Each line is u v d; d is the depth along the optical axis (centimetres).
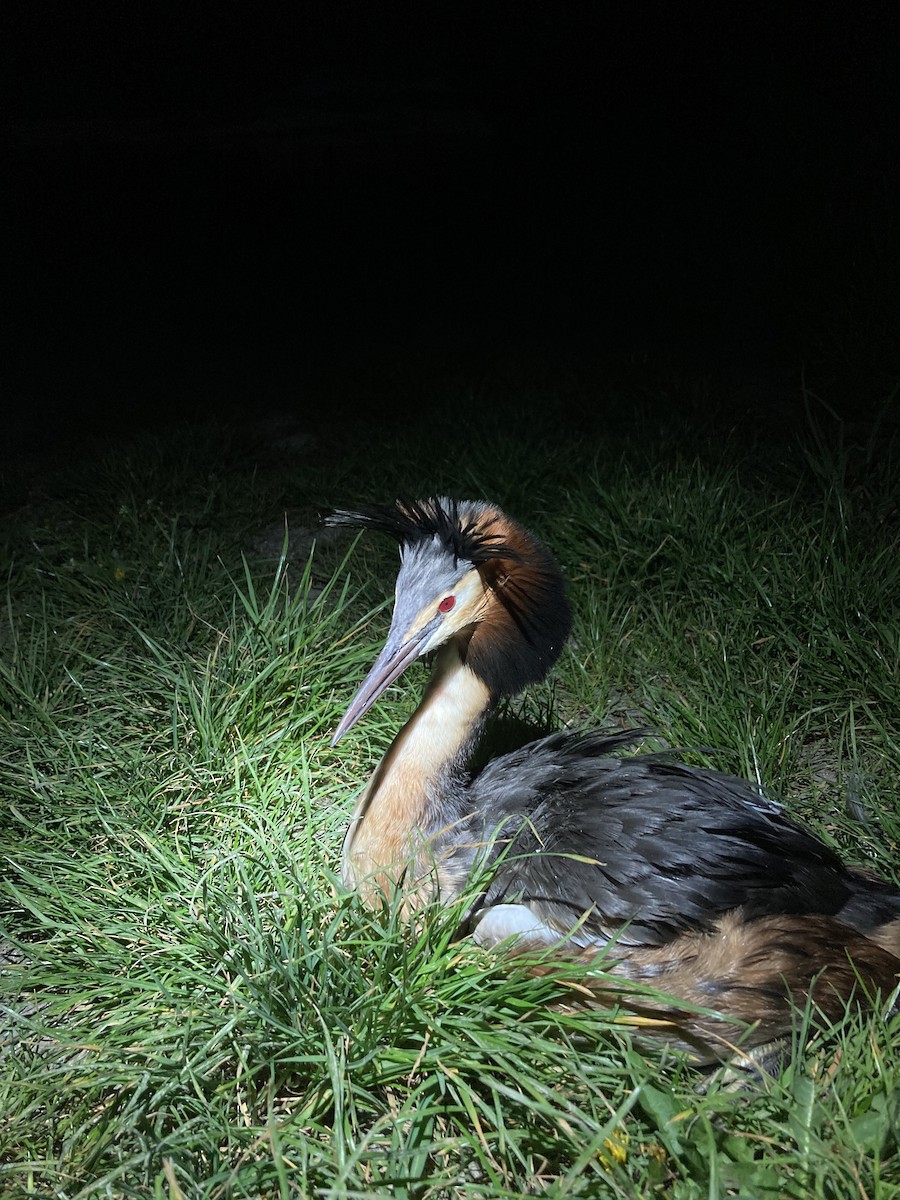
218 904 42
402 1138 34
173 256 125
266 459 79
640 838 40
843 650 55
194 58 192
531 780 44
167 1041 38
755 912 39
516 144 156
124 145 174
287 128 180
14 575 65
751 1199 31
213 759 49
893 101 90
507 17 155
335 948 38
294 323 104
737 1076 37
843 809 48
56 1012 40
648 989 36
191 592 62
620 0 125
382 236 127
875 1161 31
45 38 188
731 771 50
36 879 43
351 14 200
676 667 56
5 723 52
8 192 150
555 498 69
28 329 105
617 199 126
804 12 98
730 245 107
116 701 54
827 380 81
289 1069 36
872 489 68
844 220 92
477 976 37
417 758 42
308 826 46
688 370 88
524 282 111
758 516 66
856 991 38
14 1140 35
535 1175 34
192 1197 33
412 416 82
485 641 42
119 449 77
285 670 53
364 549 67
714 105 113
